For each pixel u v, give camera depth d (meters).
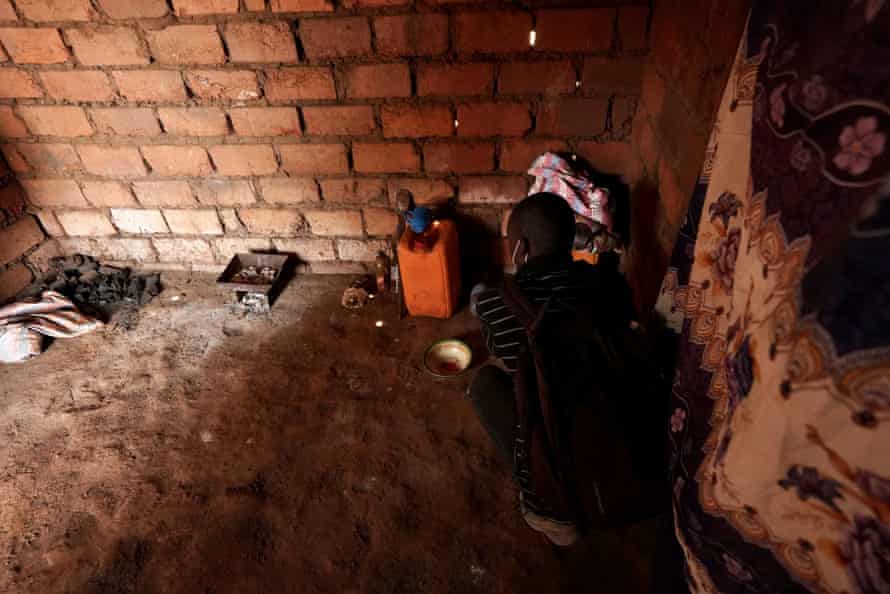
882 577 0.55
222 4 2.07
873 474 0.54
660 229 1.92
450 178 2.51
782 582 0.72
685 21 1.66
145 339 2.52
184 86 2.29
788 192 0.68
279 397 2.19
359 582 1.58
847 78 0.58
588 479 1.18
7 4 2.09
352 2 2.05
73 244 2.87
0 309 2.52
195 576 1.62
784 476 0.66
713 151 1.03
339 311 2.63
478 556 1.63
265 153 2.48
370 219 2.68
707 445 0.95
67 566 1.65
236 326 2.57
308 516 1.76
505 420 1.58
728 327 0.87
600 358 1.18
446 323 2.52
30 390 2.27
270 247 2.82
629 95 2.22
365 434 2.02
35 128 2.44
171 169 2.55
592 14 2.03
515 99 2.26
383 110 2.31
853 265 0.54
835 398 0.57
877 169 0.52
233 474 1.90
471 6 2.04
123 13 2.11
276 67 2.22
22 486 1.88
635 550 1.62
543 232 1.37
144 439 2.04
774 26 0.75
